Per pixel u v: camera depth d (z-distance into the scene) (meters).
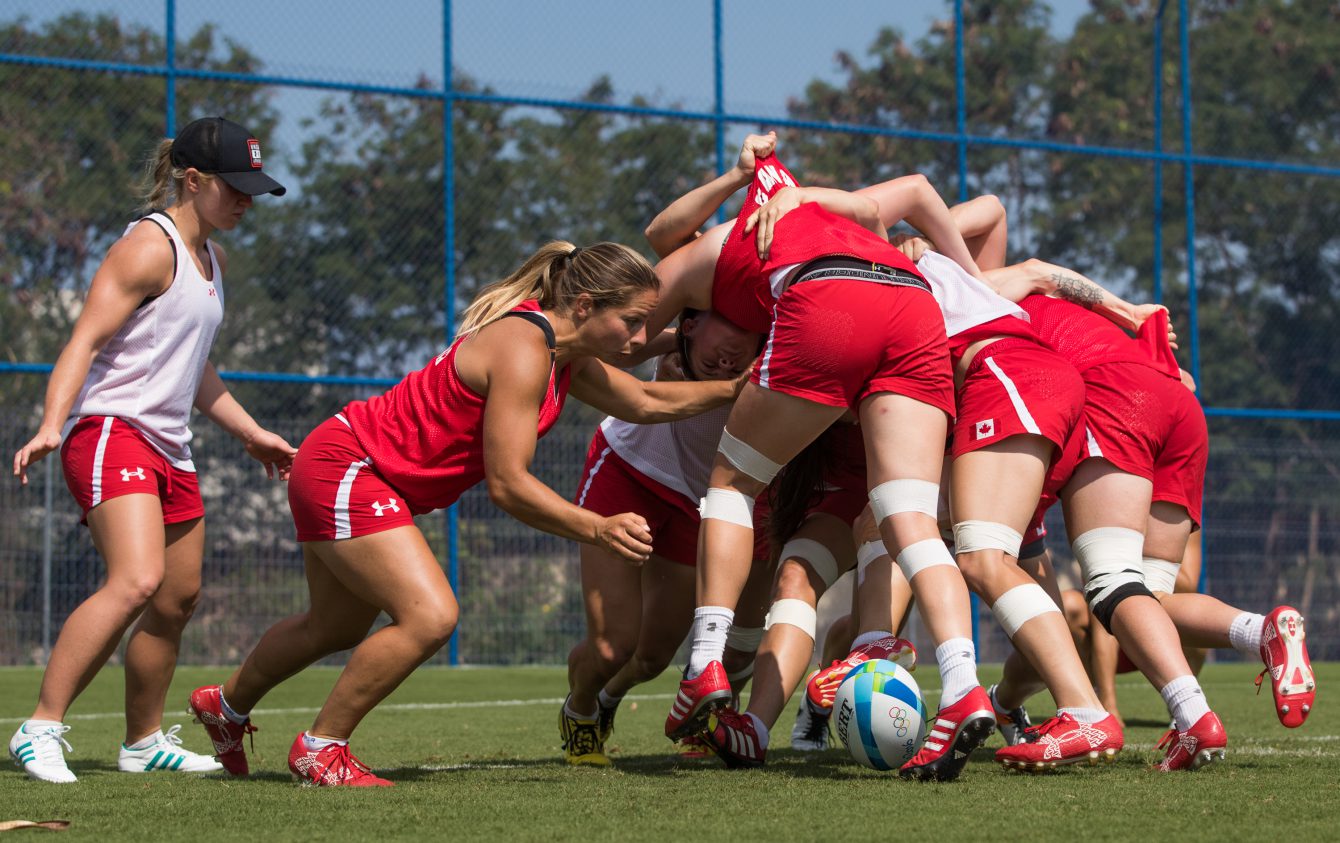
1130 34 27.52
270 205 20.69
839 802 5.43
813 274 6.41
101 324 6.81
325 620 6.79
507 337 6.16
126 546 6.79
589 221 22.30
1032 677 8.06
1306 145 29.00
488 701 13.73
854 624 7.94
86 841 4.73
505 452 6.11
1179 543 7.34
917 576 6.16
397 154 21.39
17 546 17.69
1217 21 28.73
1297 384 28.73
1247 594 21.77
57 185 20.89
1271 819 4.99
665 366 8.22
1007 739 8.55
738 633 8.23
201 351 7.25
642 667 8.16
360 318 20.81
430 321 21.17
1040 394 6.55
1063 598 9.14
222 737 7.11
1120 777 6.17
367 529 6.18
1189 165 21.83
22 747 6.64
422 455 6.26
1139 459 6.95
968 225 8.44
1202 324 28.34
